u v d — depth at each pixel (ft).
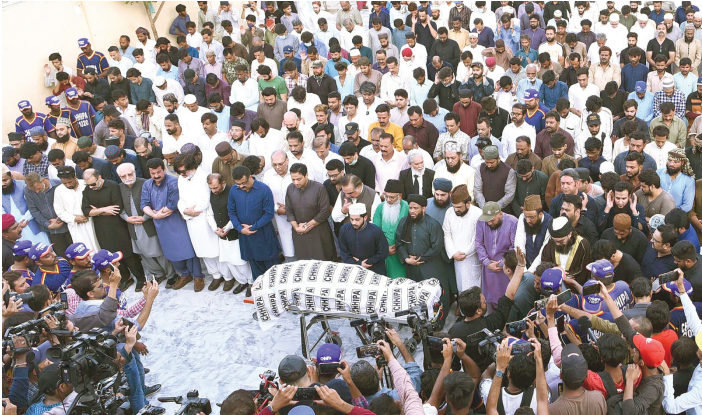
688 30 39.91
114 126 30.73
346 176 24.34
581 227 22.27
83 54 42.04
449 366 14.74
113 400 16.31
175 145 30.89
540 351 14.07
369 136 31.07
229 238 26.68
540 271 18.52
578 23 46.93
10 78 39.19
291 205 25.76
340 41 47.21
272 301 21.18
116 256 20.83
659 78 36.04
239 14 53.47
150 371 23.08
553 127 27.99
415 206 22.68
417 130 30.60
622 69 37.40
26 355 16.67
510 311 19.20
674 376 15.81
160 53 41.57
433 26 45.83
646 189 23.06
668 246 19.95
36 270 23.27
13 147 31.04
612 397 14.47
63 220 27.68
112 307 18.92
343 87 38.27
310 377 15.92
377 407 14.02
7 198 27.78
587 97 33.04
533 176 25.03
